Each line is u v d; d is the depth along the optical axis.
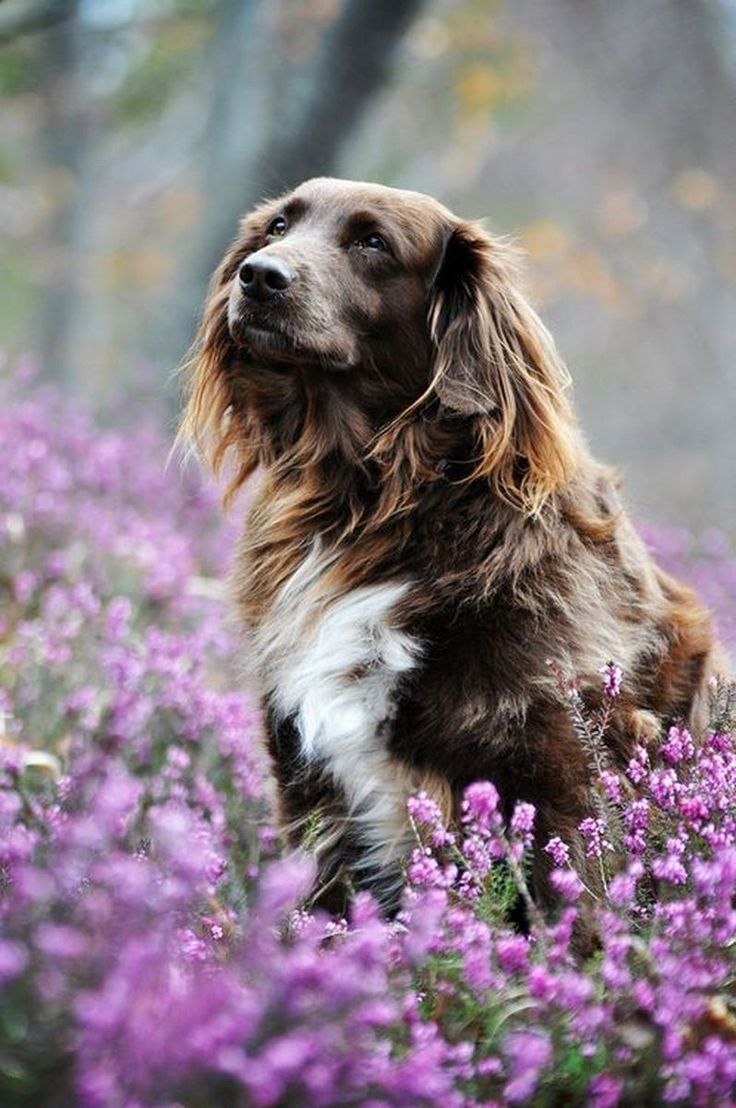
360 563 8.32
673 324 39.22
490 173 42.72
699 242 40.34
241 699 10.10
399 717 7.94
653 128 42.28
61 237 45.12
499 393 8.36
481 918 6.54
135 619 12.40
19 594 11.98
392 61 26.72
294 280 8.30
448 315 8.64
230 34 29.66
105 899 4.84
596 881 7.60
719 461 36.19
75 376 43.78
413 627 7.96
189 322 28.45
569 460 8.26
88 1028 4.38
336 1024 4.74
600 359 38.84
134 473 16.19
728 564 17.27
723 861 5.97
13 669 10.97
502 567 7.91
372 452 8.37
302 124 27.02
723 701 8.35
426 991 6.00
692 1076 5.34
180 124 47.47
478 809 6.72
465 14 34.81
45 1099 4.56
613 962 5.71
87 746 9.43
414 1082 4.82
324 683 8.16
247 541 9.09
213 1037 4.41
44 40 36.12
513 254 9.07
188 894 5.11
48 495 13.35
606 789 7.12
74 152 43.94
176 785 8.70
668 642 8.68
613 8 42.22
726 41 42.38
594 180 42.25
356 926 6.20
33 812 8.03
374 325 8.59
